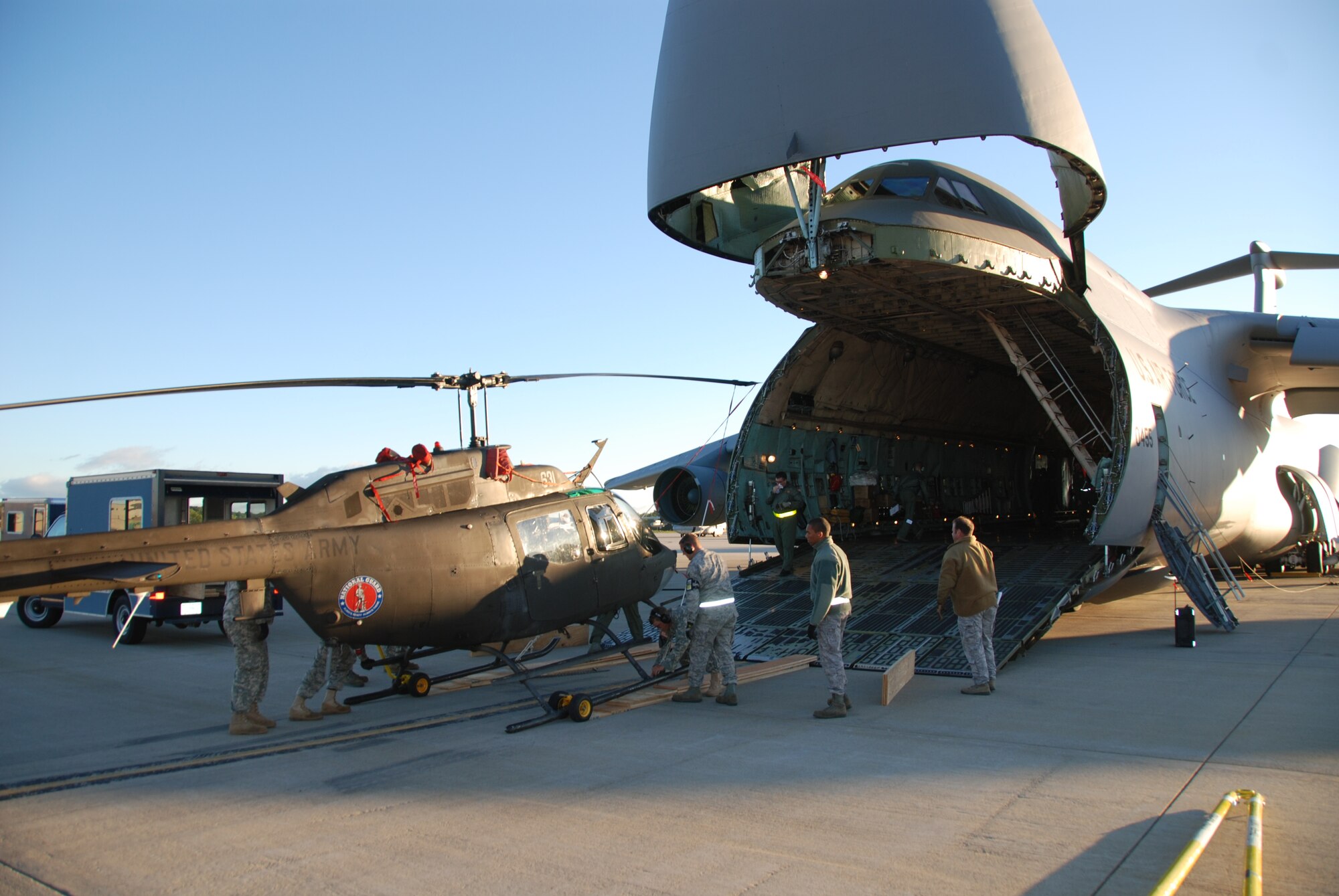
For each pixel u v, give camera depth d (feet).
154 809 17.03
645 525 32.91
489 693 29.35
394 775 19.10
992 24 26.66
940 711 24.22
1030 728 21.91
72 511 50.42
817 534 24.48
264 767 20.02
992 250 31.96
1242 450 47.52
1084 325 36.50
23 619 52.60
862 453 51.80
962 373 53.47
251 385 26.04
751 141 27.78
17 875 13.84
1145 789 16.78
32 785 18.71
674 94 29.71
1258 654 31.83
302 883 13.20
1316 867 12.94
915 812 15.72
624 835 14.92
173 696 29.86
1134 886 12.39
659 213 31.27
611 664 33.60
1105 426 68.95
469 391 29.94
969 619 26.32
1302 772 17.63
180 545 22.04
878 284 34.86
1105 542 34.96
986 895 12.20
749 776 18.38
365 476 25.53
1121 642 35.86
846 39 26.86
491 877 13.23
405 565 25.13
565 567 28.60
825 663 23.99
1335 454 67.51
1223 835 14.20
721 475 50.83
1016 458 69.82
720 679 27.68
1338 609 44.55
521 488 28.96
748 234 35.40
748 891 12.49
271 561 23.09
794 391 44.60
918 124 26.13
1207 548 41.96
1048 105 26.68
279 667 36.58
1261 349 49.67
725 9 28.81
